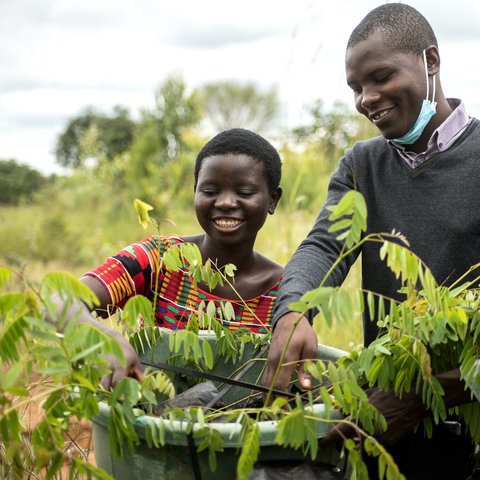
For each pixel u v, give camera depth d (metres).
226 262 2.56
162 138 15.68
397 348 1.91
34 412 2.90
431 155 2.46
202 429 1.71
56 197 15.63
